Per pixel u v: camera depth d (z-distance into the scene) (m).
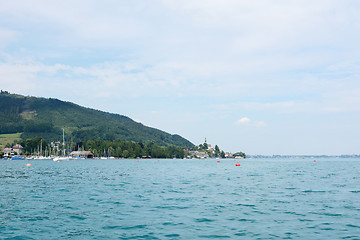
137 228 22.08
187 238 19.48
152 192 41.66
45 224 23.39
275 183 53.88
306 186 48.47
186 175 77.44
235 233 20.52
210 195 38.47
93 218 25.36
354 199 34.66
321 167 133.38
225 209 28.91
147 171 97.31
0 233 20.91
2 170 100.31
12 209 29.27
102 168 118.50
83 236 20.16
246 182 56.16
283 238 19.23
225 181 58.66
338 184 51.50
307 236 19.64
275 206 30.31
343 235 19.81
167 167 134.62
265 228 21.75
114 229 21.83
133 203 32.59
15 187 47.69
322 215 25.92
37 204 31.98
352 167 132.00
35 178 66.00
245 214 26.53
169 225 22.88
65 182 56.38
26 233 20.92
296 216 25.59
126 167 130.12
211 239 19.22
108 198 36.09
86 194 39.66
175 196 37.66
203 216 25.88
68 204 32.03
